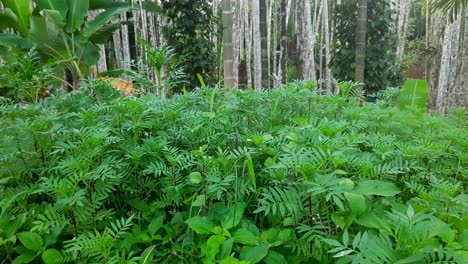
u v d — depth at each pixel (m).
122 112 1.65
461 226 1.10
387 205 1.19
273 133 1.80
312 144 1.25
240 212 1.22
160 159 1.41
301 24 10.74
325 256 1.06
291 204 1.03
